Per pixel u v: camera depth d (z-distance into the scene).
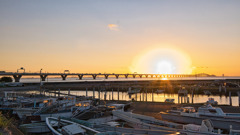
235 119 31.36
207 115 33.75
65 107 42.34
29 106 45.19
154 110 51.22
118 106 49.75
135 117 36.72
